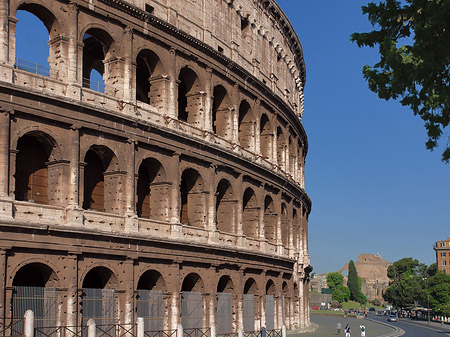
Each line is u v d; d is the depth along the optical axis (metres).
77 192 55.59
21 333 50.00
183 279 66.94
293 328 98.38
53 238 52.84
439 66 30.66
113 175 60.91
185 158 69.44
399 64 31.66
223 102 79.69
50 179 55.94
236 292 76.94
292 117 101.94
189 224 72.44
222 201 79.06
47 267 53.06
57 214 54.22
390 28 33.00
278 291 90.69
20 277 55.03
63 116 55.19
